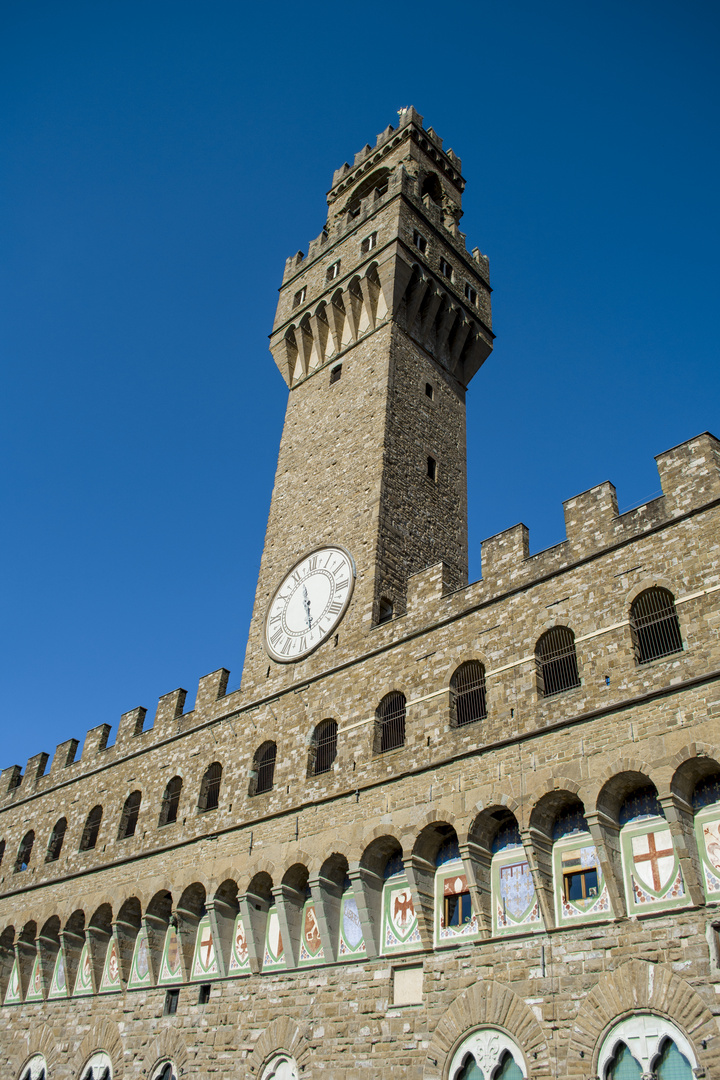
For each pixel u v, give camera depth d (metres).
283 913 35.75
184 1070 36.53
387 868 34.09
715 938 24.05
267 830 38.19
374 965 32.12
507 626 33.44
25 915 50.59
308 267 61.97
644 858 26.62
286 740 40.31
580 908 27.47
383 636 38.62
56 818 53.78
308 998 33.59
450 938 30.41
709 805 26.05
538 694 31.17
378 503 44.47
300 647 43.03
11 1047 46.75
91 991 44.09
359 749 36.28
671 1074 23.36
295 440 54.03
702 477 30.22
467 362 58.06
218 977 37.81
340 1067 30.91
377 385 50.31
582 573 31.94
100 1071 40.66
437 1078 27.94
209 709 46.62
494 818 30.86
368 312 54.47
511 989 27.53
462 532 49.75
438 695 34.38
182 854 42.03
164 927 42.44
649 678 28.08
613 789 27.69
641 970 24.97
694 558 28.86
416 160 63.38
